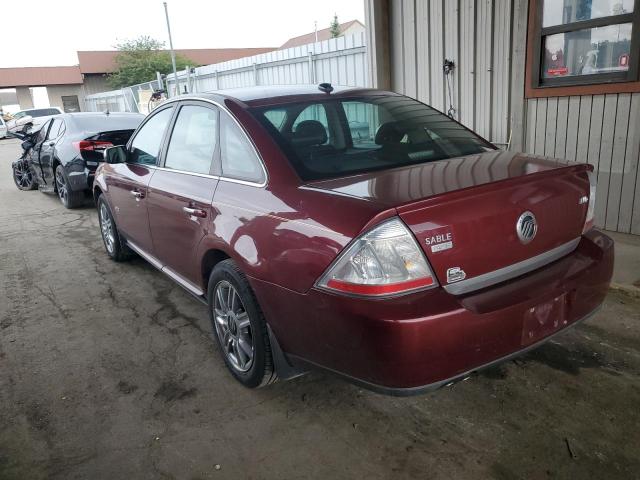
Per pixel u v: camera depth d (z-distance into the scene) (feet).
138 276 16.35
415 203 6.79
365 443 8.27
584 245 8.81
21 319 13.62
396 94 11.76
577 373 9.73
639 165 15.80
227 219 9.31
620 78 15.53
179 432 8.79
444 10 20.11
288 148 9.07
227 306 10.01
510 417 8.64
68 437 8.80
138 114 30.14
